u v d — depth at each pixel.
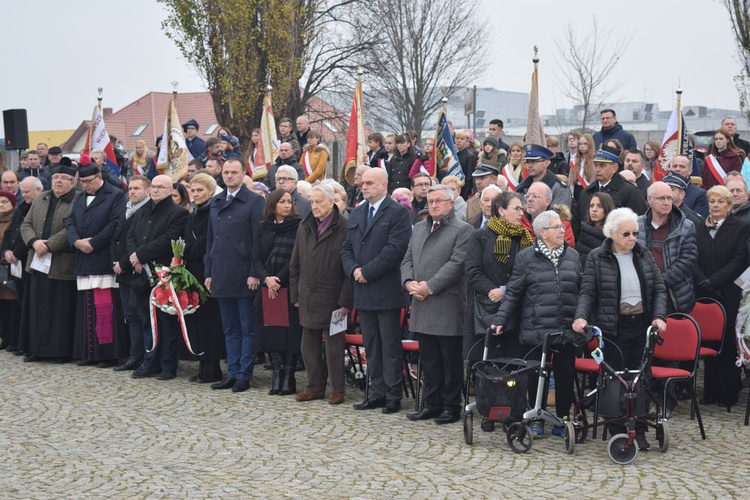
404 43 38.56
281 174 10.67
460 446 7.66
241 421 8.56
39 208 11.70
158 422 8.53
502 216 8.32
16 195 13.32
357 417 8.71
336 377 9.33
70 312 11.52
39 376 10.72
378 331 8.98
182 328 10.08
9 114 17.00
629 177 10.56
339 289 9.23
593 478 6.75
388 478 6.77
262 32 25.55
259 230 9.75
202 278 10.34
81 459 7.36
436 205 8.52
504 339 8.19
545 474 6.85
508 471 6.93
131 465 7.18
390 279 8.86
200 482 6.72
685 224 8.70
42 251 11.38
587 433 8.07
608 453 7.16
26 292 11.75
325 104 37.28
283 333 9.59
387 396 8.94
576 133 13.37
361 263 8.89
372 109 38.19
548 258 7.83
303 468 7.05
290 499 6.32
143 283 10.52
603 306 7.91
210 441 7.86
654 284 7.89
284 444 7.75
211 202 10.04
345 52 36.09
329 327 9.20
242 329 9.91
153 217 10.52
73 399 9.49
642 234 8.84
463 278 8.54
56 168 11.62
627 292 7.89
